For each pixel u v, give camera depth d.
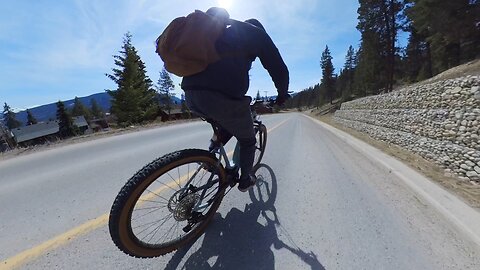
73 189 3.73
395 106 9.84
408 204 3.07
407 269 1.94
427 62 41.53
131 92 30.20
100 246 2.24
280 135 10.07
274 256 2.09
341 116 23.09
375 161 5.69
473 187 4.06
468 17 19.86
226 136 2.56
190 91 1.97
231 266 1.99
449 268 1.95
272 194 3.37
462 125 5.64
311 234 2.40
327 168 4.79
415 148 7.58
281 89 2.37
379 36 35.16
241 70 1.99
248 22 2.09
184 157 2.11
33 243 2.31
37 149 7.61
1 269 1.96
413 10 24.92
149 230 2.36
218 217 2.74
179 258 2.09
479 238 2.30
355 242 2.27
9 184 4.14
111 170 4.71
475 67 13.63
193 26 1.80
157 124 15.26
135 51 32.09
